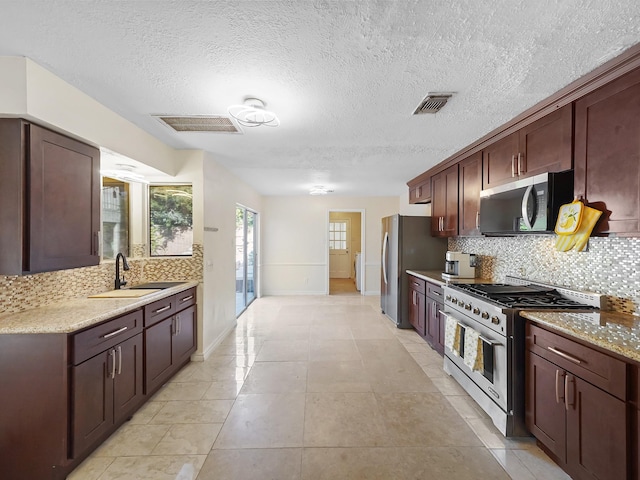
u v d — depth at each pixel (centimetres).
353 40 137
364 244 672
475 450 183
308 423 209
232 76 169
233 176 425
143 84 178
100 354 179
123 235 308
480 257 344
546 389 172
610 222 157
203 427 204
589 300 200
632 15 120
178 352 275
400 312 429
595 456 140
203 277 315
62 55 150
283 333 403
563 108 186
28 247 160
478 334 220
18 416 157
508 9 119
